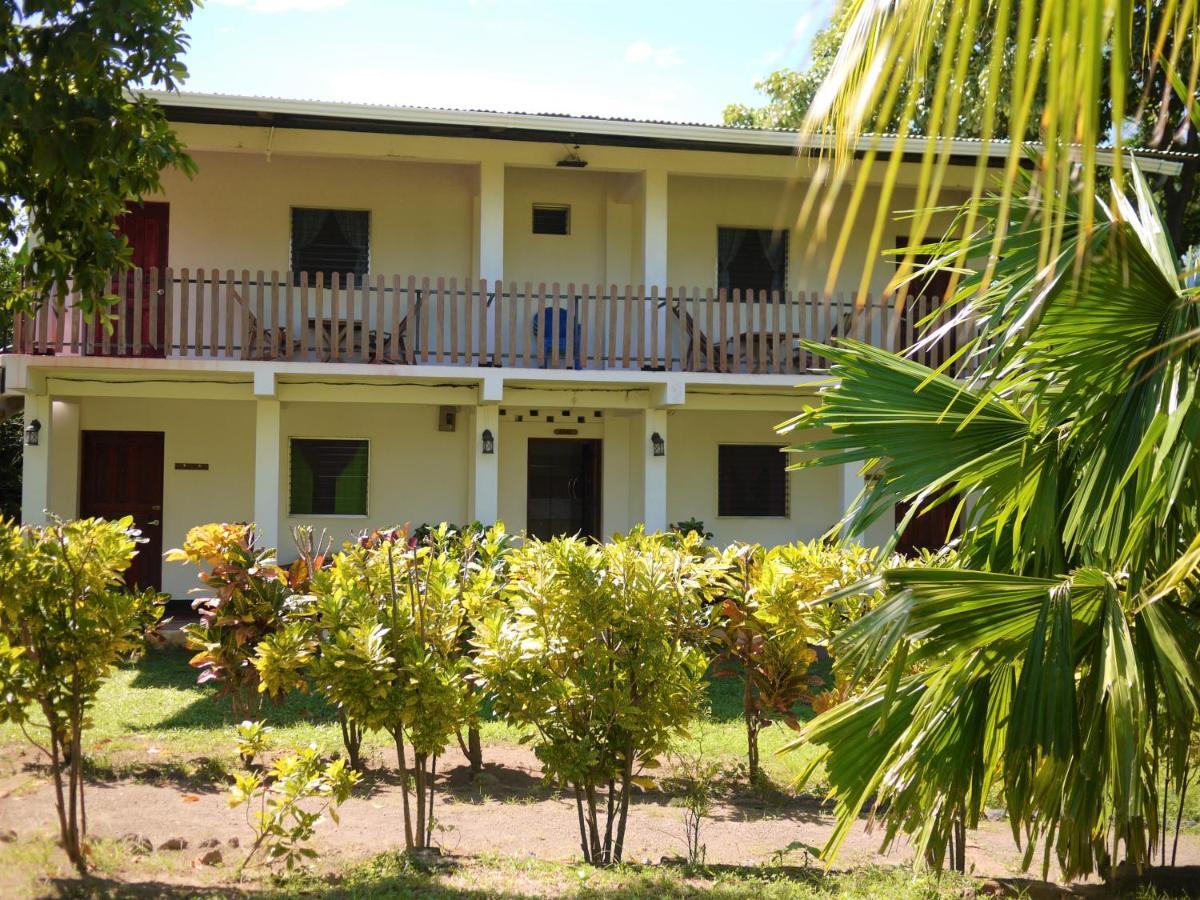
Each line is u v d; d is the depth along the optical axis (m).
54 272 7.02
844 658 4.45
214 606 8.56
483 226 14.21
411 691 5.99
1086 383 4.61
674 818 7.48
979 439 5.14
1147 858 5.33
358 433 16.33
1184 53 5.39
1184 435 4.20
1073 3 1.53
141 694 11.05
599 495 16.84
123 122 6.69
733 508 17.27
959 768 4.84
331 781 5.68
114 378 13.23
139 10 6.42
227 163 15.66
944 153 1.61
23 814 6.51
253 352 13.31
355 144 13.99
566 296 13.94
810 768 5.32
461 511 16.58
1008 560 5.30
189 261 15.55
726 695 11.74
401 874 5.67
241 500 16.08
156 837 6.27
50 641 5.49
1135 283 4.28
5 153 6.69
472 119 13.28
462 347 15.88
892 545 5.15
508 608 7.23
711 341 14.09
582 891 5.39
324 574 6.52
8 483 20.61
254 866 5.83
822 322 15.45
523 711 6.05
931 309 14.62
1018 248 4.40
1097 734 4.45
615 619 6.11
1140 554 4.58
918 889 5.64
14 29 6.27
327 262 15.95
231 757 8.34
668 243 16.56
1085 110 1.54
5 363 12.54
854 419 5.33
